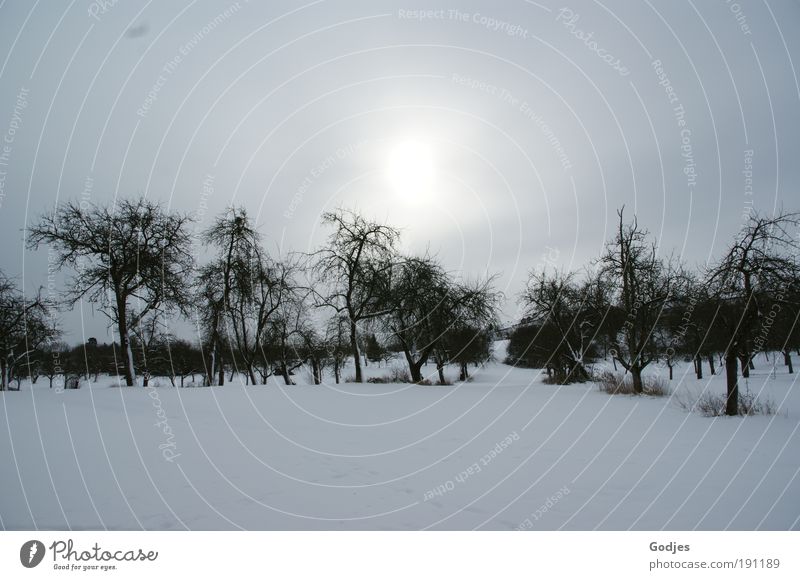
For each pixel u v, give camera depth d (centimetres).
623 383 1780
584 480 650
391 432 1009
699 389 1861
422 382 2602
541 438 924
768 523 513
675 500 574
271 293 2712
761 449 796
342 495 599
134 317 2511
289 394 1619
